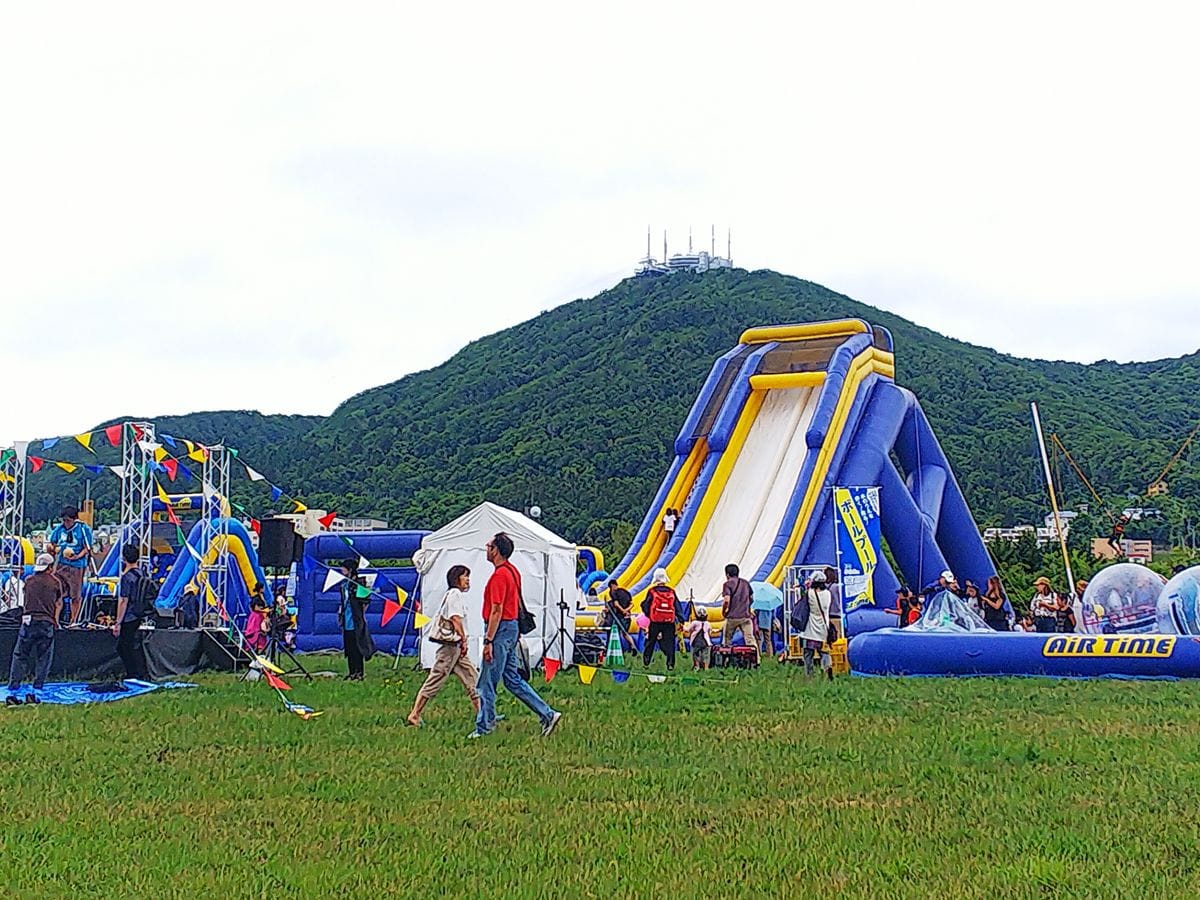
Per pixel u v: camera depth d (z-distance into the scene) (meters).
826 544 28.31
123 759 10.48
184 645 18.00
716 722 12.92
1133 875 6.80
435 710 13.96
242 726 12.56
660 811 8.39
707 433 32.25
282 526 21.06
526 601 20.02
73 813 8.34
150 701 14.83
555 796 8.88
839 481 29.44
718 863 7.05
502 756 10.65
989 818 8.20
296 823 8.05
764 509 30.16
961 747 11.14
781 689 16.52
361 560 21.44
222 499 22.12
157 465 23.27
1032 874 6.80
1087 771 9.95
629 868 6.93
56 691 16.00
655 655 23.41
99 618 18.97
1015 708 14.32
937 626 20.44
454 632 12.88
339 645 24.47
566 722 12.89
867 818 8.20
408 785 9.31
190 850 7.31
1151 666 17.92
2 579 22.98
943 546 33.66
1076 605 25.03
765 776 9.68
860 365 31.50
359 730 12.30
